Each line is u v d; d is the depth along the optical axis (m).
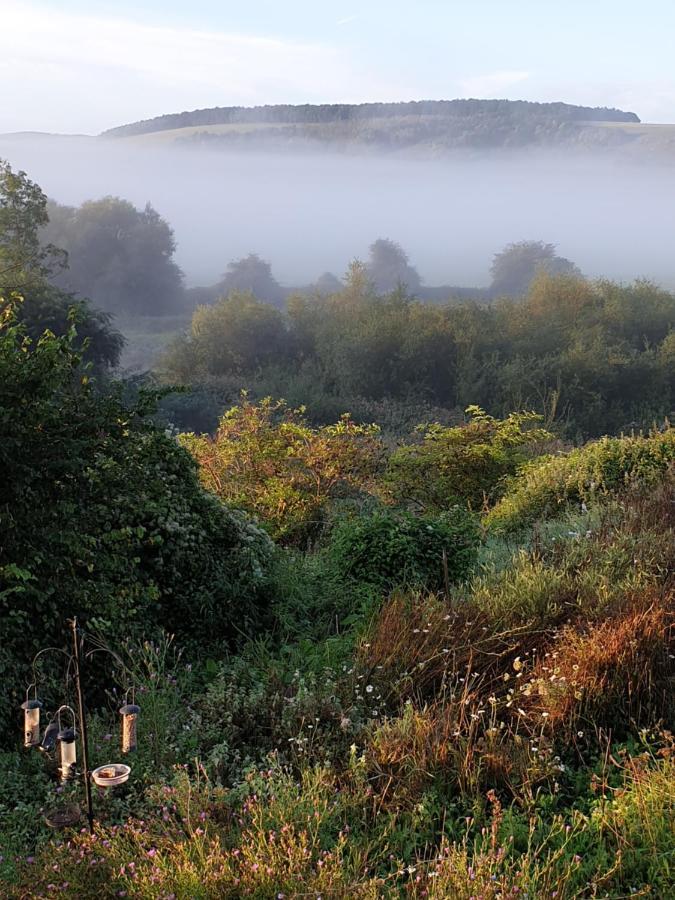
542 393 39.19
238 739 5.05
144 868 3.49
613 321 48.22
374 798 4.21
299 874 3.39
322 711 5.15
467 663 5.62
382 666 5.60
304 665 6.20
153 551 6.59
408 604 6.82
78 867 3.52
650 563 6.89
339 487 12.57
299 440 12.59
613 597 6.12
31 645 5.44
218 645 6.71
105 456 6.03
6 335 5.78
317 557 8.63
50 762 4.74
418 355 41.75
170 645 6.47
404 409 38.75
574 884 3.53
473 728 4.77
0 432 5.30
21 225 31.47
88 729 4.96
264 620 7.25
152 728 4.99
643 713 4.95
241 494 11.85
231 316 51.00
